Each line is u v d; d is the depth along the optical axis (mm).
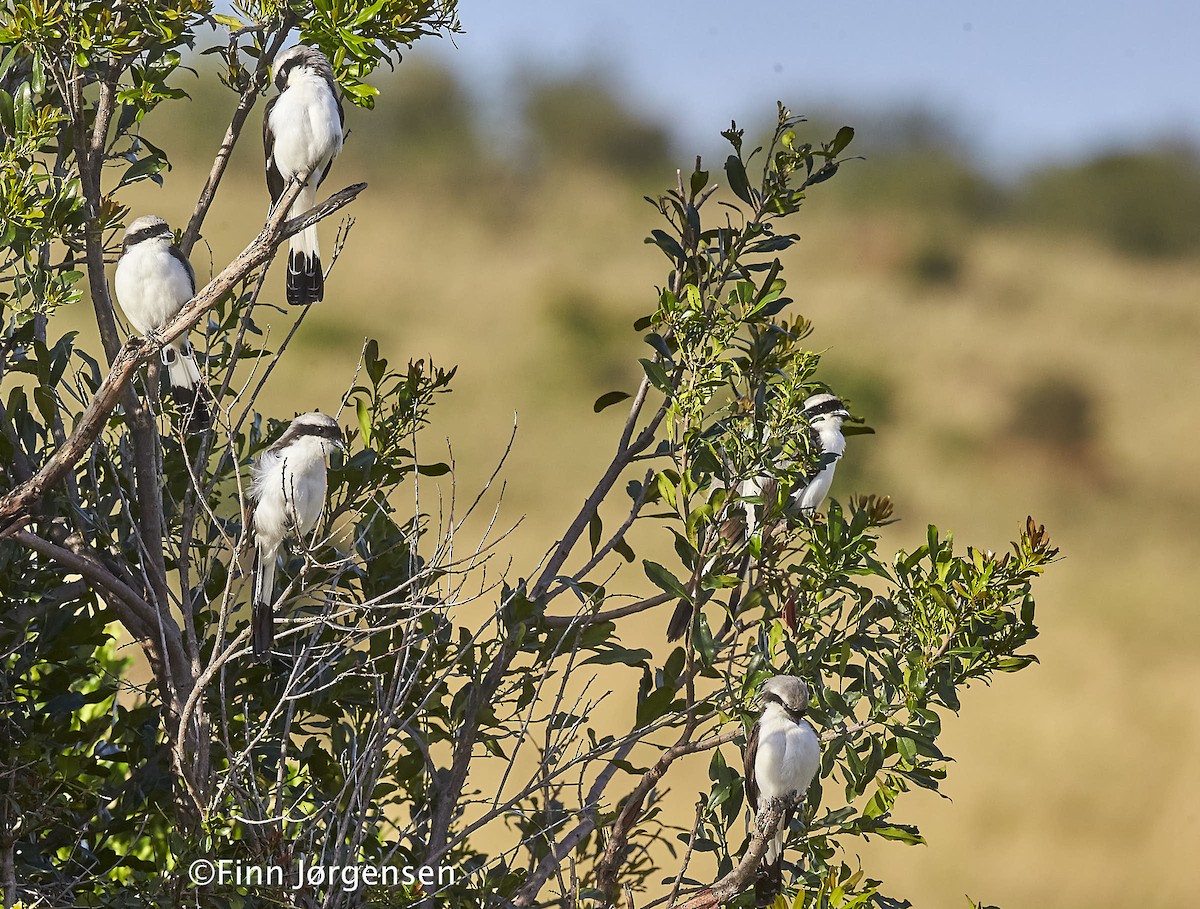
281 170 13445
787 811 11258
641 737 12523
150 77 11688
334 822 11477
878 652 11930
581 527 12688
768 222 12773
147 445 11734
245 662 12273
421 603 11211
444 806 11812
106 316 11773
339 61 11336
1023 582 11414
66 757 11281
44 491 10469
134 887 11328
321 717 14070
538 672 13531
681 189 12883
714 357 11773
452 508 11414
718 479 12516
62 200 11039
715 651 11914
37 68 11219
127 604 11438
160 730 12289
